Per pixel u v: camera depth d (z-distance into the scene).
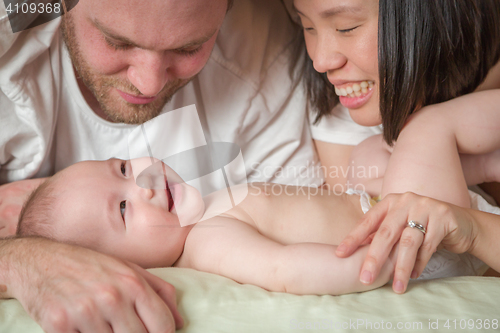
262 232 1.10
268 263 0.93
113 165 1.17
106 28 0.96
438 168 1.05
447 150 1.07
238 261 0.96
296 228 1.12
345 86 1.25
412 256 0.85
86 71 1.13
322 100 1.49
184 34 0.98
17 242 0.90
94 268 0.78
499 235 0.92
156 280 0.82
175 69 1.11
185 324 0.79
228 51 1.40
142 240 1.08
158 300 0.75
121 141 1.39
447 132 1.08
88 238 1.05
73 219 1.05
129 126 1.36
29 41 1.13
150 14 0.93
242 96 1.45
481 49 1.14
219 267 0.99
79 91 1.27
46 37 1.15
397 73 1.08
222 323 0.78
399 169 1.07
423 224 0.87
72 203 1.07
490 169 1.26
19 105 1.18
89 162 1.18
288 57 1.52
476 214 0.94
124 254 1.08
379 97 1.15
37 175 1.40
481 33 1.12
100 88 1.15
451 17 1.05
